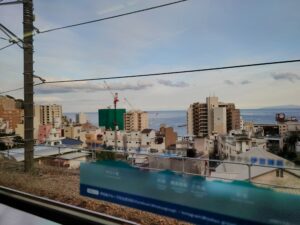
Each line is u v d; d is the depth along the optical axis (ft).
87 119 273.33
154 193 24.66
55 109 247.09
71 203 28.45
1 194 31.19
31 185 34.78
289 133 150.30
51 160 51.47
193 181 22.30
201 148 172.04
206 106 235.20
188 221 22.43
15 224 24.27
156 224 22.80
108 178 28.12
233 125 226.58
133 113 261.03
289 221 17.54
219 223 20.72
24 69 42.45
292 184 58.18
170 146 180.75
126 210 25.86
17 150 70.03
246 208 19.56
